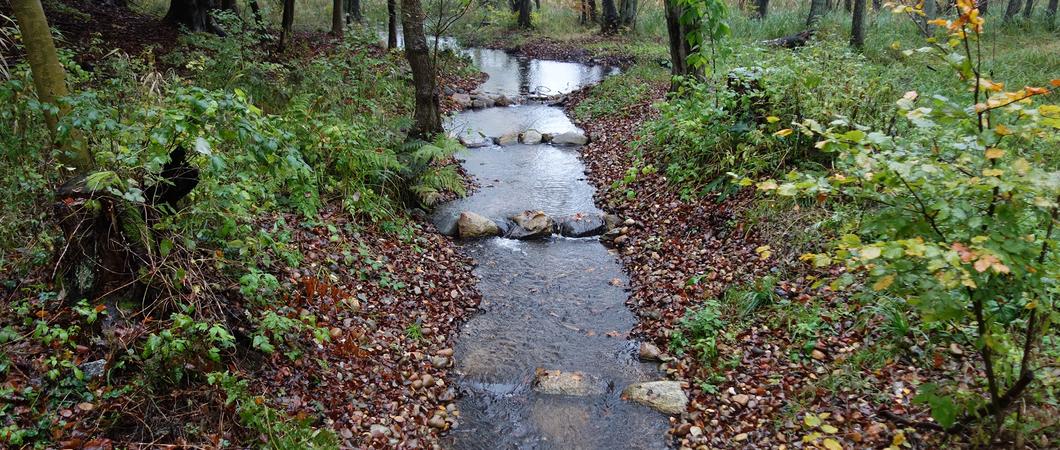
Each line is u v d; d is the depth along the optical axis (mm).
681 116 9742
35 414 3598
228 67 10328
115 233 4070
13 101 5480
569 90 18609
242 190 5223
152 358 3973
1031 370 3480
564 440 4828
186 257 4453
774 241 6707
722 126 8773
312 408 4480
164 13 19766
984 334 3275
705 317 5828
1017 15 18906
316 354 5016
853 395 4555
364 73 13031
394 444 4488
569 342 6145
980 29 3158
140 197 3775
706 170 8734
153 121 4430
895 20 19766
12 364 3801
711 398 5016
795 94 8031
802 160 7762
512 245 8359
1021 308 4309
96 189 3699
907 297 3279
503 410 5172
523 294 7090
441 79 17828
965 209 2988
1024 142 4172
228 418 4012
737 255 6852
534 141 13125
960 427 3908
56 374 3670
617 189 9875
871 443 4113
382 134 9656
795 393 4742
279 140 4918
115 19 16109
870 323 5156
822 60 9328
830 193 3389
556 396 5328
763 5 26516
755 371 5141
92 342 4039
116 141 4668
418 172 9367
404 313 6254
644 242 7984
